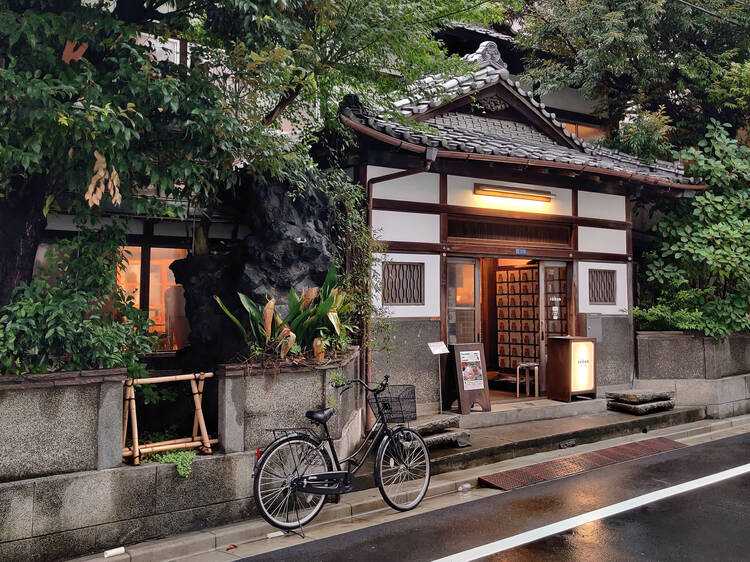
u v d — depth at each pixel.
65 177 5.30
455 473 7.70
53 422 5.07
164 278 8.88
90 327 5.51
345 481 6.09
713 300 12.32
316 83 8.04
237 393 6.00
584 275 11.55
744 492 6.86
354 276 8.58
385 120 8.99
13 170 5.54
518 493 7.02
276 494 5.91
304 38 6.55
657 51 13.81
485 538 5.55
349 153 9.29
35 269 7.60
